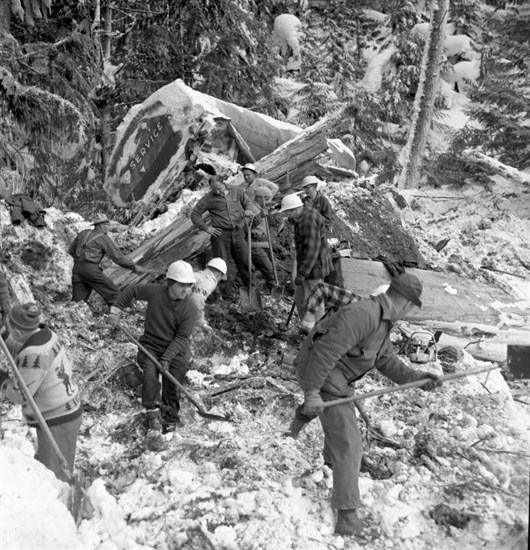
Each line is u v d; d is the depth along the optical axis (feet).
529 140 57.06
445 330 26.78
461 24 86.58
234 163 36.06
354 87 79.15
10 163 40.86
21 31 48.88
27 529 11.83
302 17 84.58
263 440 17.15
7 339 13.50
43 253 27.43
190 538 13.07
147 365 17.88
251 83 61.87
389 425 17.83
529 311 29.22
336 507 13.66
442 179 58.44
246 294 26.91
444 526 14.06
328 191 33.27
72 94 46.83
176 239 27.89
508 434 18.19
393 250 31.19
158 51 55.21
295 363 14.16
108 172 38.99
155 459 15.49
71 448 14.02
